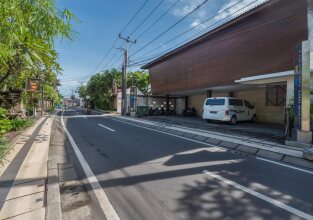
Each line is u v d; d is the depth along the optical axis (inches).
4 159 217.0
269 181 179.0
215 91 789.2
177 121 688.4
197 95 995.3
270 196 150.9
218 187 165.3
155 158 247.4
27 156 240.4
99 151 282.7
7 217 117.6
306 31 394.9
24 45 119.3
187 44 709.9
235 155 264.4
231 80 564.7
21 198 140.0
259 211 130.6
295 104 315.6
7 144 262.7
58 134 426.9
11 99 431.2
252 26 501.7
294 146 298.7
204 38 641.6
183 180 179.3
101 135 415.5
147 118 842.8
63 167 214.2
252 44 503.2
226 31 575.8
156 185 169.0
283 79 450.0
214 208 133.9
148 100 1126.4
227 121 588.4
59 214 123.0
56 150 285.0
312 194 154.9
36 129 463.8
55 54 134.2
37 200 138.1
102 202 141.9
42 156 245.9
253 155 267.6
